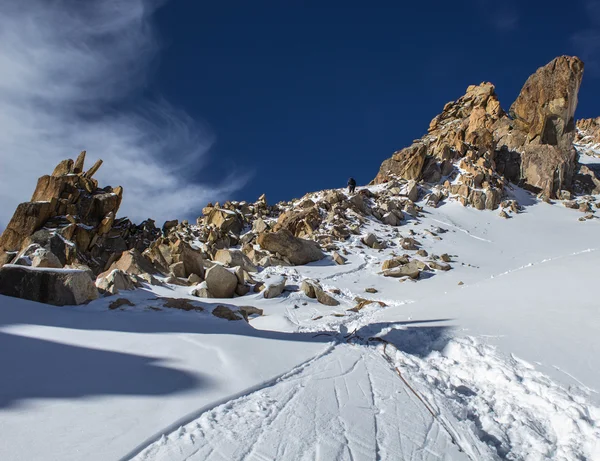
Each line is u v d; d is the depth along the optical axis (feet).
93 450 13.23
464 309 37.04
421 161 140.15
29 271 32.35
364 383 21.29
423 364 25.21
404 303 52.90
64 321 26.91
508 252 92.17
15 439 13.39
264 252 79.51
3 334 22.40
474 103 199.52
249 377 20.34
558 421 18.16
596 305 30.68
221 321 32.81
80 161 107.04
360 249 88.38
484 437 17.54
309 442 14.87
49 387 17.13
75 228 89.35
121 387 17.80
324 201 115.44
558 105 161.27
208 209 118.42
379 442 15.42
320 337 31.12
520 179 149.07
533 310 32.45
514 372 22.54
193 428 15.25
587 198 140.97
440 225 110.01
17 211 86.17
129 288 43.11
